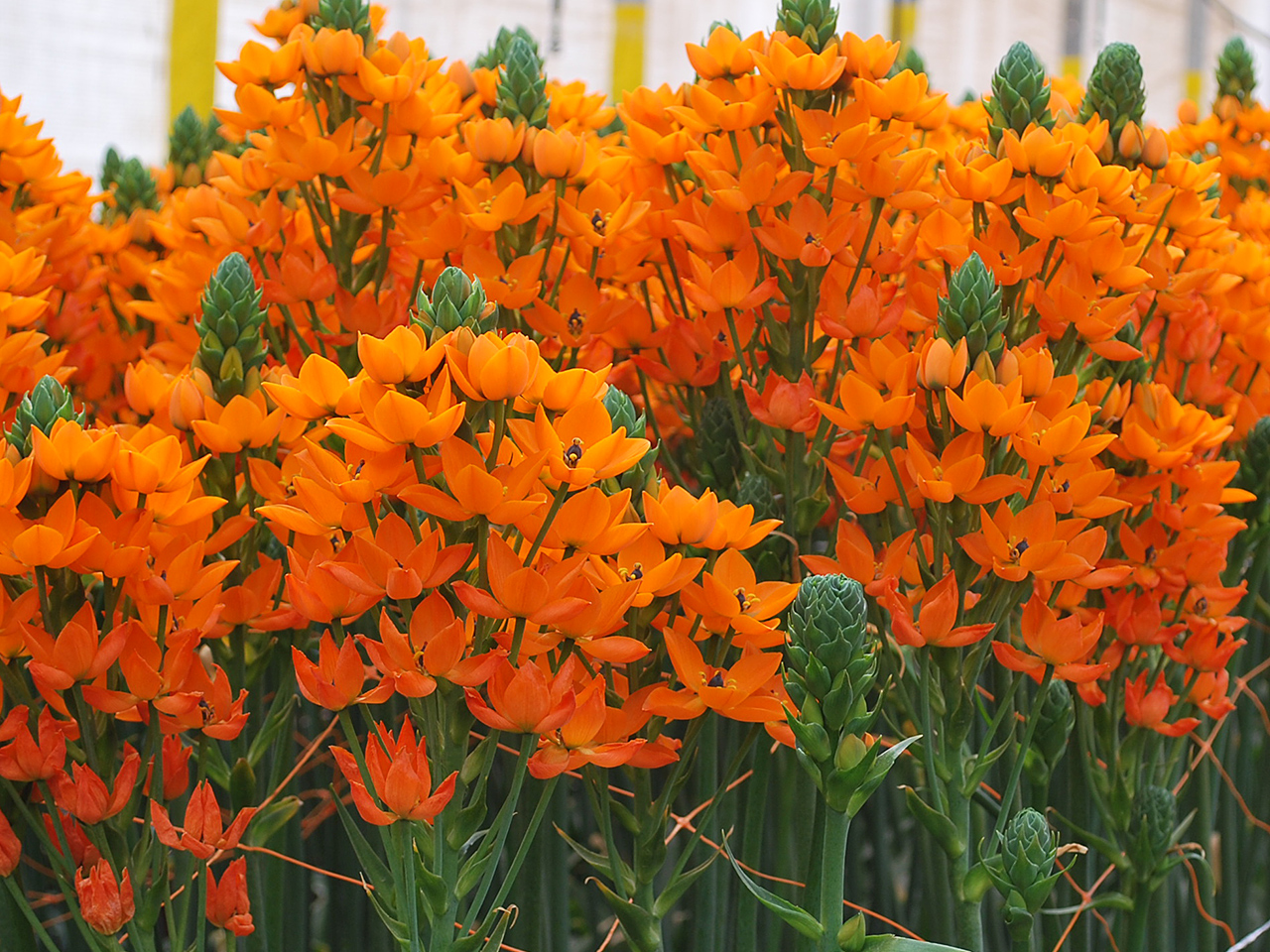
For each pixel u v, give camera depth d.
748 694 1.88
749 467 2.01
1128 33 8.60
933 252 2.00
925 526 1.96
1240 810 2.32
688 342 2.00
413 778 1.83
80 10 5.51
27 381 1.95
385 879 1.88
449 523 1.85
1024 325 1.98
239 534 1.91
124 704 1.86
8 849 1.88
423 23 6.37
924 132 2.11
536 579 1.82
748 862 2.01
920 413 1.92
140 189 2.33
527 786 2.03
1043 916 2.08
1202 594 1.99
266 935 2.03
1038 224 1.95
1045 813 2.03
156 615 1.89
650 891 1.91
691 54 2.01
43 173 2.07
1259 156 2.29
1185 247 2.07
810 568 1.94
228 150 2.63
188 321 2.05
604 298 2.02
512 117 2.01
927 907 2.15
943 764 1.94
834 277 1.99
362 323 1.99
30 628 1.86
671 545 1.88
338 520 1.86
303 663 1.85
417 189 2.00
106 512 1.86
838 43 2.00
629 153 2.06
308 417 1.86
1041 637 1.91
